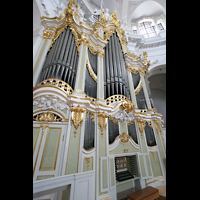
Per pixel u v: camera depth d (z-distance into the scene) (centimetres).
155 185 483
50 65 370
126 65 700
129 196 346
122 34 809
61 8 607
